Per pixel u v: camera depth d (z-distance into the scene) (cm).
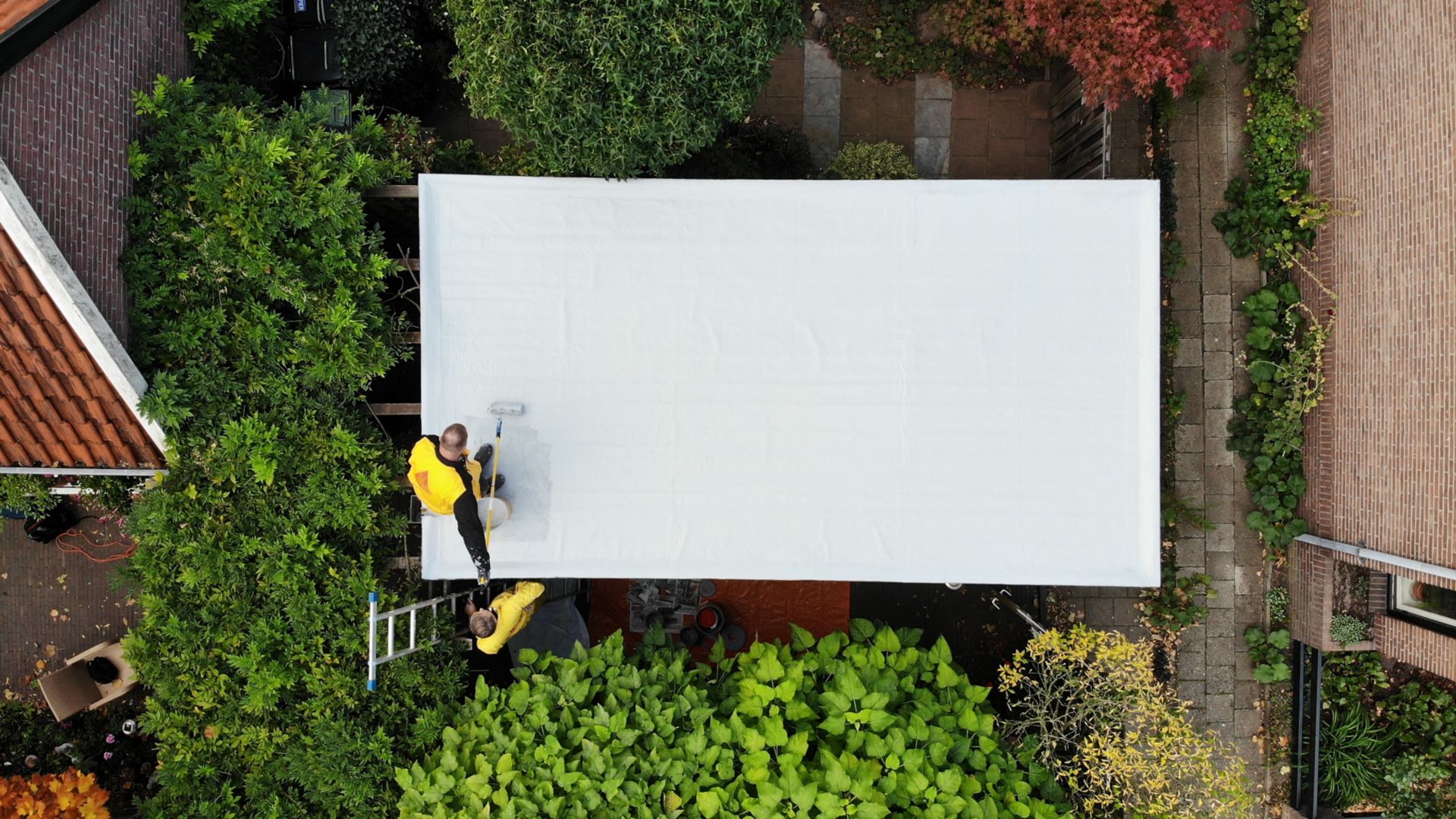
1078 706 611
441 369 546
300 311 554
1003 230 551
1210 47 628
